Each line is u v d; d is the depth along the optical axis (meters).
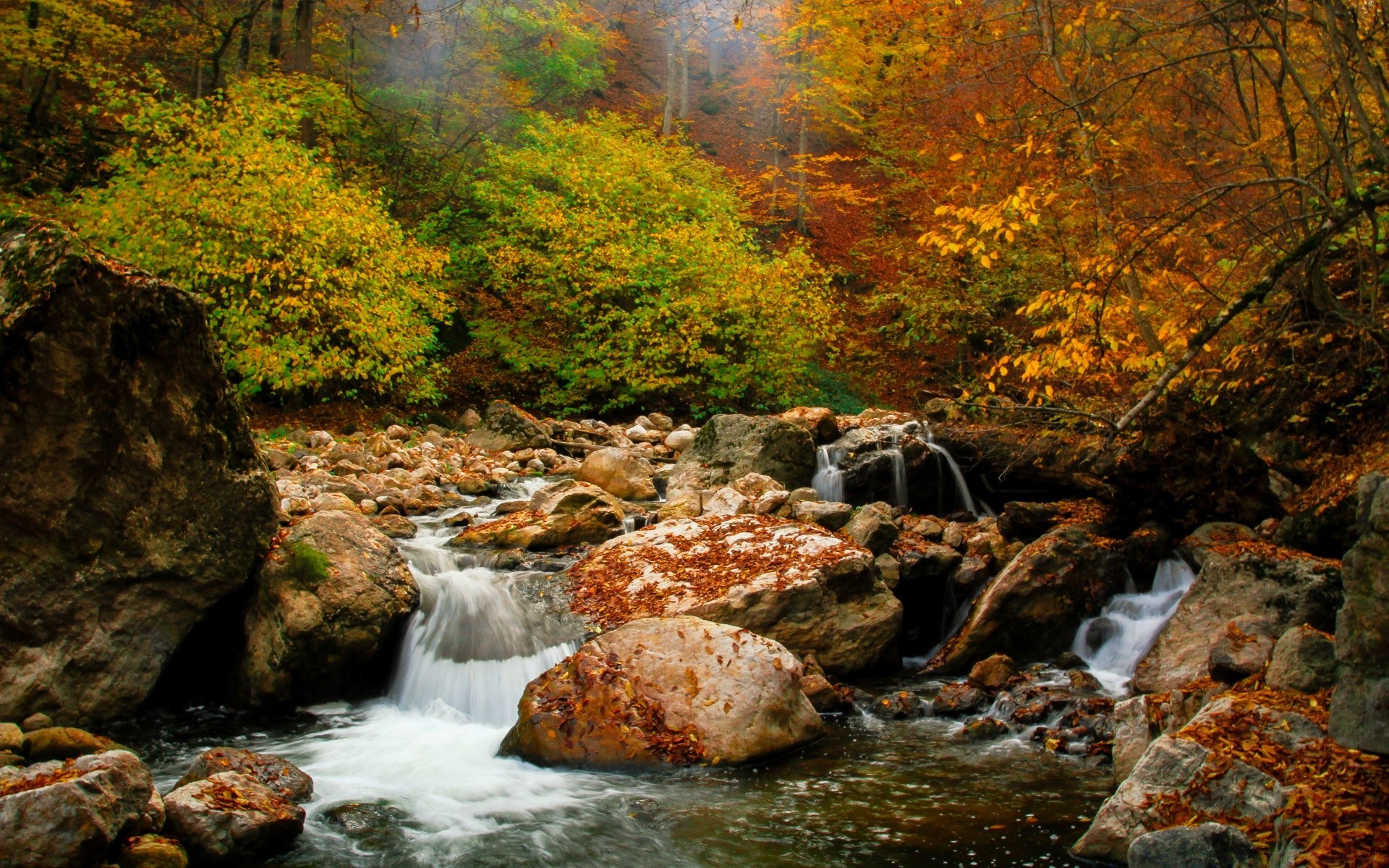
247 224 13.18
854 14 15.74
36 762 4.69
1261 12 5.37
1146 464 7.99
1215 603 6.50
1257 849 3.60
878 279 21.77
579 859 4.25
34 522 5.52
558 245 17.75
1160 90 6.89
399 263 14.94
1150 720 5.12
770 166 27.23
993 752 5.63
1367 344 7.36
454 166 21.67
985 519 9.80
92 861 3.70
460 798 4.91
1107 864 4.08
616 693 5.56
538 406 18.36
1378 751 3.70
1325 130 4.61
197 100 13.92
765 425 11.29
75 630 5.73
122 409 5.76
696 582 7.29
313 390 15.69
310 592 6.33
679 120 28.28
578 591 7.39
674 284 18.09
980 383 14.30
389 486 11.16
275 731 5.91
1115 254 6.10
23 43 16.61
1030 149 6.36
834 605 7.16
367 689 6.59
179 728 5.92
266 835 4.23
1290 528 7.39
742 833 4.51
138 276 5.83
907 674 7.28
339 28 21.56
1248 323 6.55
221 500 6.38
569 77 24.44
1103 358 6.60
